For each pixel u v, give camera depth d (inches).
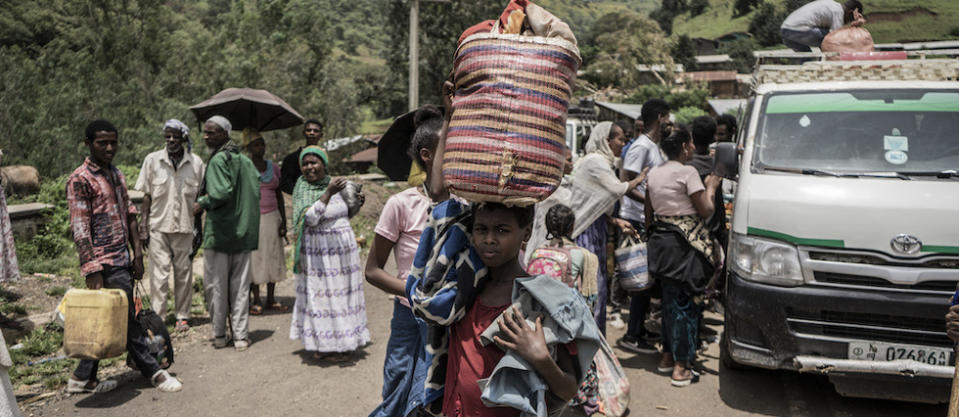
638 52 2802.7
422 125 125.5
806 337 168.7
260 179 274.4
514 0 86.8
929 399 170.4
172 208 241.8
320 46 976.9
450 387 85.7
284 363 213.6
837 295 164.9
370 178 679.7
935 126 189.2
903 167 179.6
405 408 130.6
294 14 955.3
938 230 159.0
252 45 878.4
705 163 239.0
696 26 5132.9
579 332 76.1
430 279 82.1
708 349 233.9
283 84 898.1
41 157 495.8
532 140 78.7
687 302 194.5
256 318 271.3
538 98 79.4
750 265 175.9
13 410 121.0
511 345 74.0
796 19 274.8
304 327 212.5
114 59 755.4
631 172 239.6
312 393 188.9
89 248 175.6
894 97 200.8
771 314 171.8
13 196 419.5
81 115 564.4
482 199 79.8
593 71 2864.2
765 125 202.5
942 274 158.1
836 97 205.3
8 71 540.7
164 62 768.9
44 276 312.8
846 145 189.8
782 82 223.0
